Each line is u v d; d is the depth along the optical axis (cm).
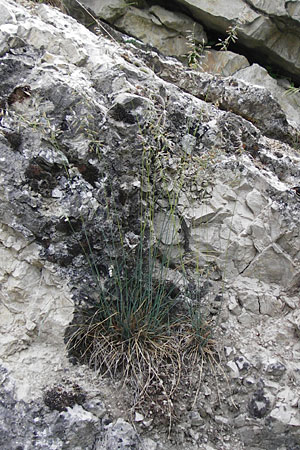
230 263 142
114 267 131
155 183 137
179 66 187
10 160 125
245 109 184
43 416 114
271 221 143
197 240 141
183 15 259
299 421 121
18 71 130
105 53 152
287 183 157
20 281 125
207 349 130
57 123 126
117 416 119
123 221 131
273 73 272
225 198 145
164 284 135
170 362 128
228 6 251
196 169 145
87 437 115
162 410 120
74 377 122
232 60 250
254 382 126
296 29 251
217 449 122
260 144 164
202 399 125
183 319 135
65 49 140
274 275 143
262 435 122
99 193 127
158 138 131
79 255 128
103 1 247
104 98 135
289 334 134
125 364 125
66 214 125
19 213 124
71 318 126
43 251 126
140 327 129
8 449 111
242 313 137
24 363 121
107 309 128
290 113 249
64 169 126
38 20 147
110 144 128
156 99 145
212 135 150
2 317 125
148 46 211
